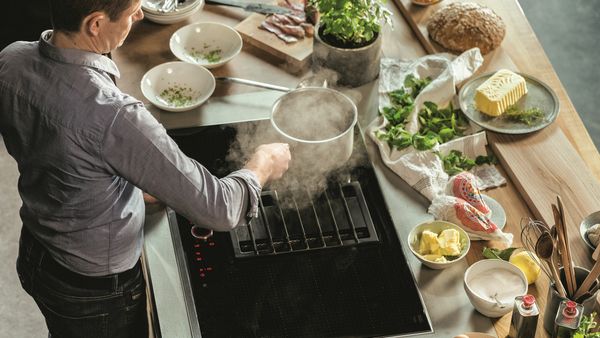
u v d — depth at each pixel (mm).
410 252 2037
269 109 2443
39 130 1722
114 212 1873
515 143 2285
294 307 1932
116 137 1668
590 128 3975
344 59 2412
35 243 2047
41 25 3914
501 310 1850
